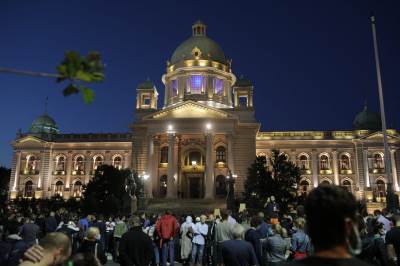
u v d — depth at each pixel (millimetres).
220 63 93500
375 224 14117
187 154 81750
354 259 3580
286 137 90938
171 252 22828
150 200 69188
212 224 24422
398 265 12234
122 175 69625
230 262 11219
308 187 87938
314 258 3639
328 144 89625
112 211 61469
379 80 39812
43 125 104125
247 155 79000
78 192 91250
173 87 93688
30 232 19031
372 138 87625
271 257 13875
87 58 3602
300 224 15008
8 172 108000
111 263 25953
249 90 85250
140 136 80750
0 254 12711
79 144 93625
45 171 91375
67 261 6508
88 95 3672
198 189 80250
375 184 85688
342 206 3652
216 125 75188
